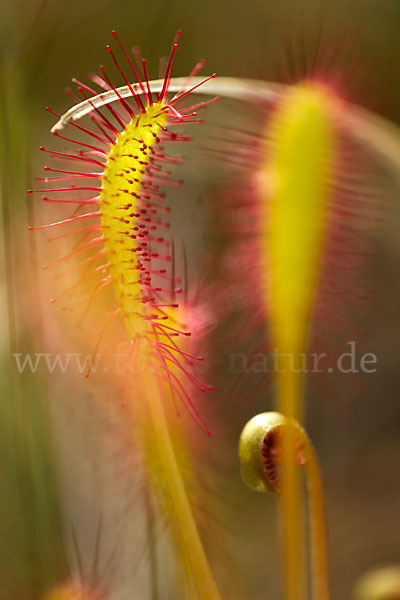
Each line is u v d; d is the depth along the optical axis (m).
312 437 0.38
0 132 0.19
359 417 0.38
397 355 0.38
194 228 0.23
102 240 0.15
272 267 0.17
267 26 0.27
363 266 0.17
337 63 0.17
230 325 0.17
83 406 0.19
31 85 0.21
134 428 0.17
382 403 0.38
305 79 0.17
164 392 0.16
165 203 0.24
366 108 0.17
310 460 0.16
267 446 0.16
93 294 0.15
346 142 0.17
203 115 0.20
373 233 0.18
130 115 0.15
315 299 0.17
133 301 0.15
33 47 0.21
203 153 0.18
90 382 0.17
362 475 0.37
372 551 0.34
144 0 0.26
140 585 0.18
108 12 0.26
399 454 0.37
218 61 0.28
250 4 0.27
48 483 0.19
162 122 0.15
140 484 0.17
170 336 0.16
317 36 0.17
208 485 0.17
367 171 0.17
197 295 0.17
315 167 0.17
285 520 0.16
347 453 0.37
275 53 0.17
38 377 0.19
